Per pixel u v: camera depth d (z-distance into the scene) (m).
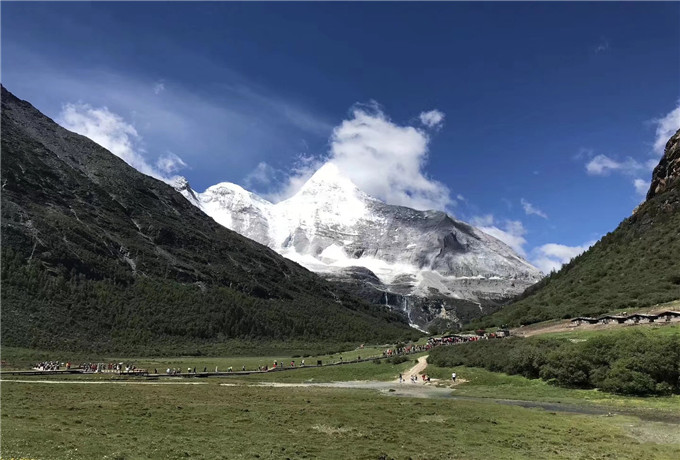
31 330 144.62
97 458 31.30
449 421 48.69
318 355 169.38
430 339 155.88
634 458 35.25
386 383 89.94
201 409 53.09
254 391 73.69
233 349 186.75
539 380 75.00
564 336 92.62
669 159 175.75
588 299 126.25
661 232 145.75
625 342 68.69
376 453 35.97
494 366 86.50
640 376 62.69
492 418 50.09
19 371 95.44
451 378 86.62
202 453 34.50
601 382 66.50
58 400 54.94
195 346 182.25
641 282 122.19
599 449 37.91
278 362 142.25
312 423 47.00
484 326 150.12
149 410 50.53
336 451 36.50
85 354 143.88
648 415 51.31
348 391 76.50
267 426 44.97
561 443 39.91
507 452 37.16
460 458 35.34
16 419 41.66
